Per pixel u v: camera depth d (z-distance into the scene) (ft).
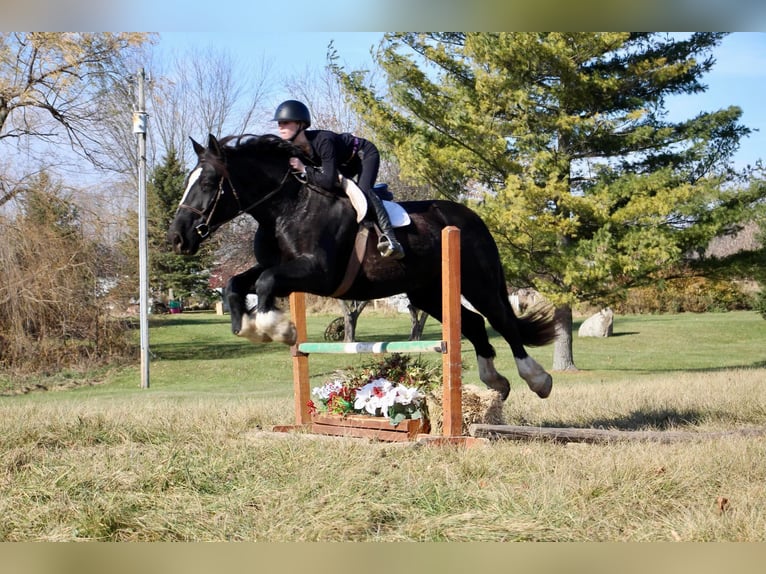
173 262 163.32
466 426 23.84
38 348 73.72
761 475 17.57
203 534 14.01
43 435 23.52
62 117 84.74
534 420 28.35
